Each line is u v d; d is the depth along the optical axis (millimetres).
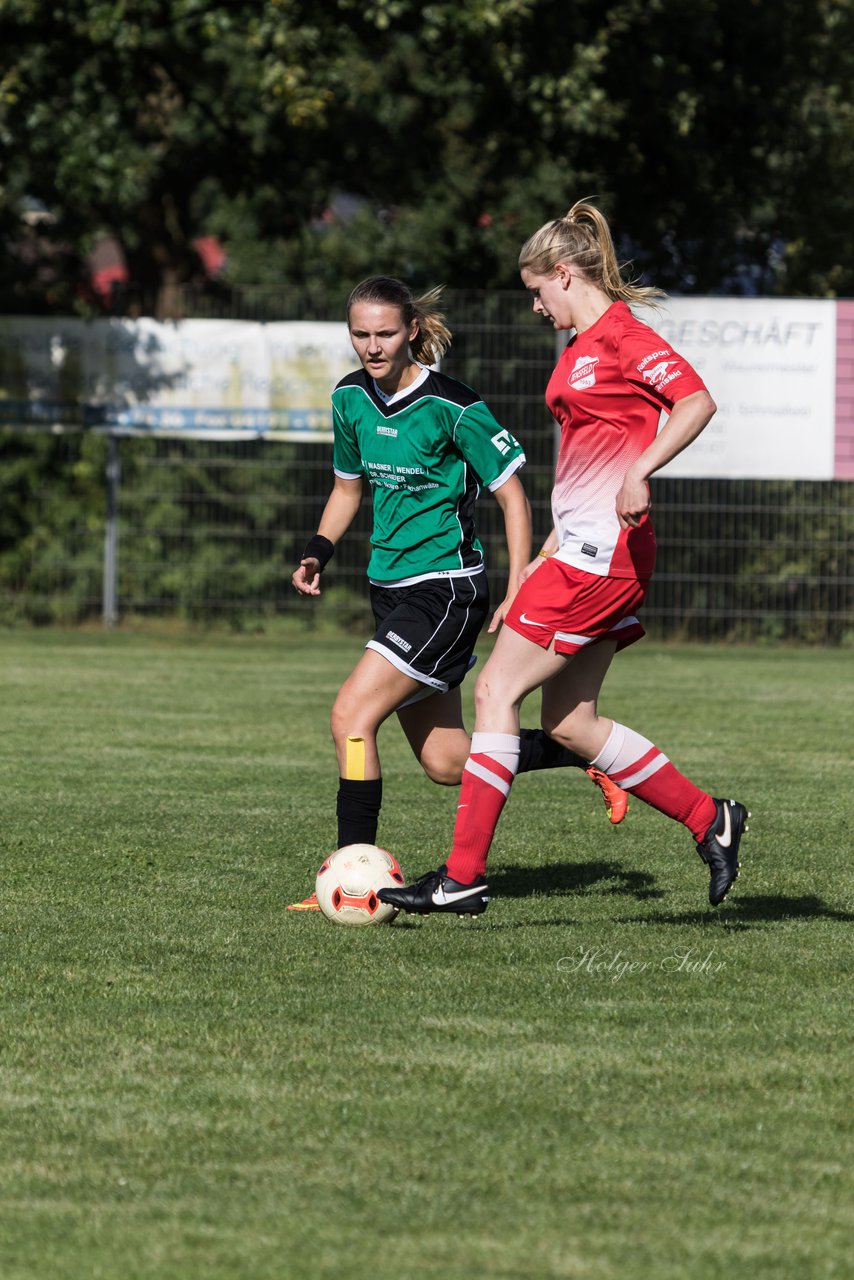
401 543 18578
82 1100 11906
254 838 23438
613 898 19406
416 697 19031
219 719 38188
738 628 59281
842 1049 13219
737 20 71625
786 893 19766
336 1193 10172
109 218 85812
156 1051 13086
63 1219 9789
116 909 18594
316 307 57969
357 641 58875
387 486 18469
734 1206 10000
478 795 16734
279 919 18109
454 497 18422
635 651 57438
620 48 67500
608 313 16516
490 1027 13781
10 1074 12500
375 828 19062
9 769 30000
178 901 19062
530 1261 9203
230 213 92062
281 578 59344
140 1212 9891
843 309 56812
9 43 63719
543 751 19234
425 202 78438
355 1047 13195
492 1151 10898
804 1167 10664
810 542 59000
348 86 71625
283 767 30719
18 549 59594
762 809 26406
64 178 66062
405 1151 10898
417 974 15555
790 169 77000
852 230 79562
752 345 56938
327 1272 9055
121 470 59000
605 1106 11805
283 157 79938
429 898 16812
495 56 60906
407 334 17969
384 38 65375
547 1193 10188
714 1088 12227
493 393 57500
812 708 41688
